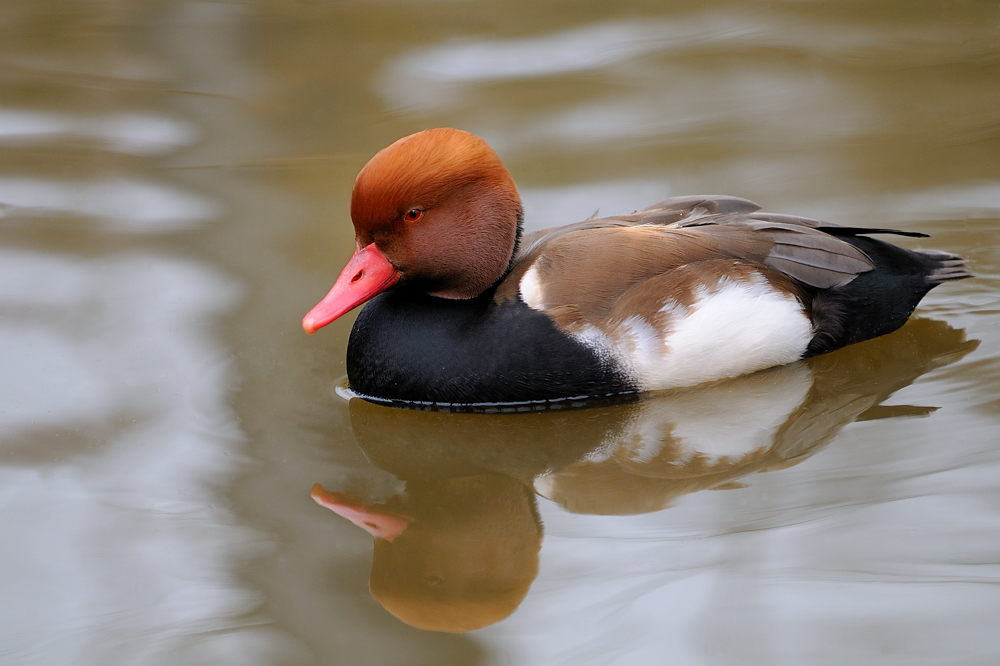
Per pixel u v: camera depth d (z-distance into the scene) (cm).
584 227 848
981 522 601
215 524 639
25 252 998
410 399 782
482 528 639
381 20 1534
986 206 1007
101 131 1253
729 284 783
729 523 625
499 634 543
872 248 848
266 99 1320
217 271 965
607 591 569
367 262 766
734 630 534
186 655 533
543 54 1402
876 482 652
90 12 1602
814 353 827
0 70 1405
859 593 552
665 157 1136
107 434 731
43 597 575
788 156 1123
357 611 564
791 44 1393
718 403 773
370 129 1229
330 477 692
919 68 1305
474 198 763
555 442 737
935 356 821
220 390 791
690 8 1530
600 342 760
